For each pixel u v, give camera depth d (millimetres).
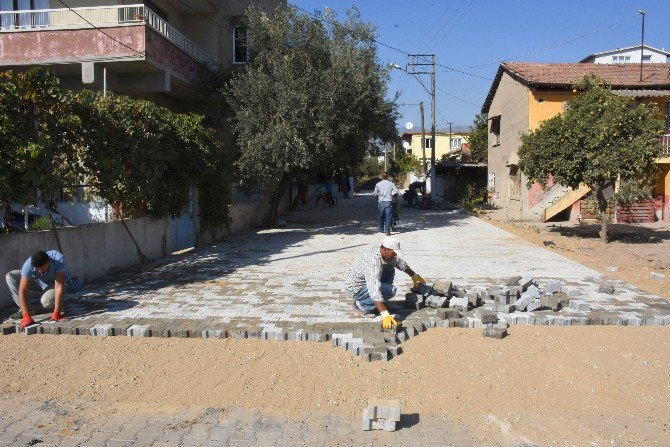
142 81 16594
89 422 4891
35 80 7902
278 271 10734
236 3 21750
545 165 15047
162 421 4922
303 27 17266
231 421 4926
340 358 6070
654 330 6926
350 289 7383
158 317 7312
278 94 16219
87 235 9773
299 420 4949
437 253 13102
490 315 6938
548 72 24469
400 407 5066
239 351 6270
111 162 9531
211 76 18922
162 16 20047
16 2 16938
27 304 6953
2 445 4488
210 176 14742
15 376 5699
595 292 8727
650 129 14117
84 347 6402
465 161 37812
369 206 31719
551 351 6285
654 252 13547
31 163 7688
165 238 12898
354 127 16812
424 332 6801
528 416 5035
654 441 4613
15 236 8039
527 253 13094
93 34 15289
